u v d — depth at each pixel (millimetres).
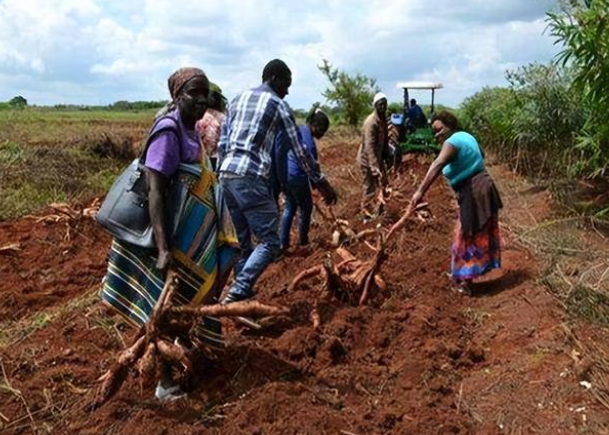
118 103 64000
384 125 9812
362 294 6059
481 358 5191
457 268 6410
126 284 4309
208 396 4480
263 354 4980
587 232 8422
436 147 17453
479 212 6230
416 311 5863
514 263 7160
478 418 4340
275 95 5781
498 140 15680
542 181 11891
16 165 12156
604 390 4414
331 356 5086
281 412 4277
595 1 8070
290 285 6492
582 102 9727
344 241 8039
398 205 10469
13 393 4598
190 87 4250
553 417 4242
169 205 4266
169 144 4164
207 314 4211
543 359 4910
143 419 4152
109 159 14383
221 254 4520
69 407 4469
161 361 4250
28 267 7961
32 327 5883
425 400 4500
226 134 5859
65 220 9055
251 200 5605
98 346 5465
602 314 5562
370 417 4289
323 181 6051
